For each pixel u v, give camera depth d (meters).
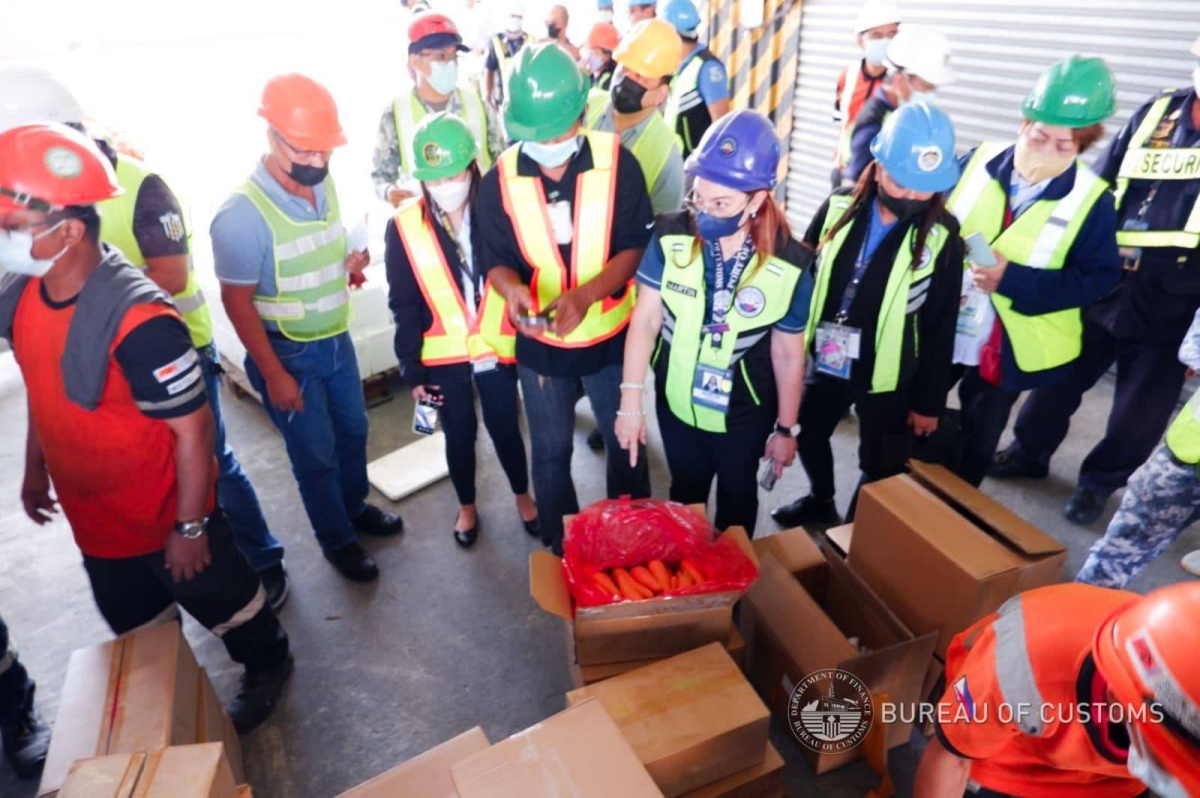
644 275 1.80
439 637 2.27
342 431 2.45
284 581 2.42
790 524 2.68
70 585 2.53
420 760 1.40
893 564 1.89
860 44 3.29
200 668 1.74
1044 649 0.99
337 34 5.09
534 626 2.29
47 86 1.75
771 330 1.79
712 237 1.66
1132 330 2.34
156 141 4.48
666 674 1.57
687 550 1.81
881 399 2.08
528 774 1.13
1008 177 2.04
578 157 1.82
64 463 1.54
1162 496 1.77
